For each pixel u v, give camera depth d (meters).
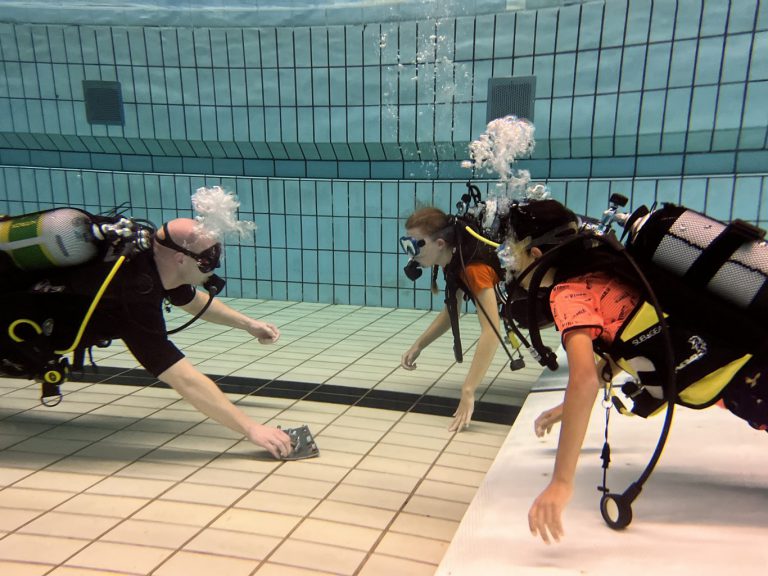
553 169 3.76
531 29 3.51
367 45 3.83
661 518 1.11
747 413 1.10
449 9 3.63
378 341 3.31
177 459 1.74
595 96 3.47
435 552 1.23
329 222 4.27
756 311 0.97
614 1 3.31
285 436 1.76
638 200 3.53
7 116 4.62
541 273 1.07
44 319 1.61
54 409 2.19
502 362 2.91
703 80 3.24
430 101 3.81
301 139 4.16
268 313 4.08
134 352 1.68
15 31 4.38
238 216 4.47
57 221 1.52
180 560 1.19
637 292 1.08
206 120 4.30
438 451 1.82
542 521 0.90
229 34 4.06
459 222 1.96
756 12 3.06
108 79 4.37
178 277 1.71
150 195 4.60
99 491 1.51
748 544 1.00
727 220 3.36
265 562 1.18
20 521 1.34
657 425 1.64
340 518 1.38
